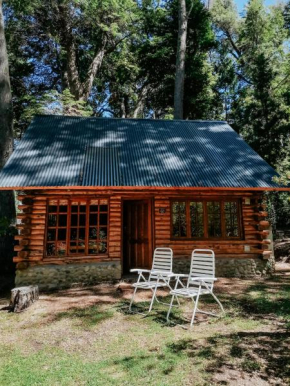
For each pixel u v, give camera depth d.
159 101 19.56
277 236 15.20
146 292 7.15
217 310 5.69
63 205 8.67
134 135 10.55
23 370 3.63
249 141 15.70
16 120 16.30
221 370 3.47
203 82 17.92
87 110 18.02
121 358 3.85
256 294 6.70
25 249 7.85
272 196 15.10
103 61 20.25
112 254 8.25
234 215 9.16
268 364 3.57
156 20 18.88
